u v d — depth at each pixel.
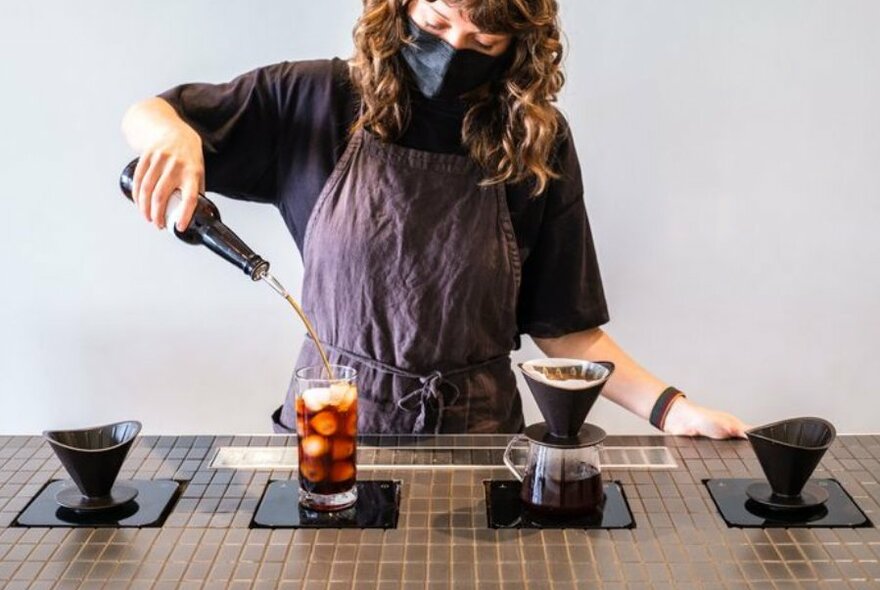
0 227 2.55
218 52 2.48
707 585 1.09
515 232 1.77
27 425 2.65
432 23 1.53
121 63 2.47
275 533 1.20
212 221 1.38
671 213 2.55
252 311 2.61
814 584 1.09
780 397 2.65
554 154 1.76
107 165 2.52
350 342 1.68
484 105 1.67
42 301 2.60
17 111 2.48
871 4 2.43
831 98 2.48
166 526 1.22
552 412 1.22
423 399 1.65
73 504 1.25
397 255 1.66
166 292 2.60
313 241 1.73
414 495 1.31
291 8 2.46
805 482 1.28
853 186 2.53
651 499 1.31
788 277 2.59
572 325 1.81
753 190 2.54
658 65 2.47
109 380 2.65
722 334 2.62
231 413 2.66
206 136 1.68
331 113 1.73
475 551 1.16
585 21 2.45
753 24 2.45
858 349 2.63
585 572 1.11
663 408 1.66
